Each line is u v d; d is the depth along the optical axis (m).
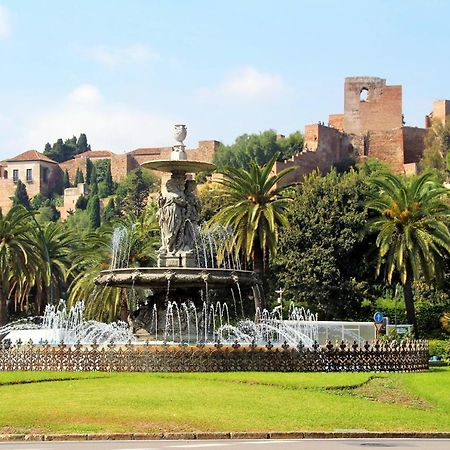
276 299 80.12
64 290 103.06
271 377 30.19
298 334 45.97
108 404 24.02
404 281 69.75
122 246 73.44
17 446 19.08
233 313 59.25
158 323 37.03
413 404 27.44
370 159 180.75
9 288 83.31
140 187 181.12
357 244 80.12
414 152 191.62
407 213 69.88
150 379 29.84
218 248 68.50
